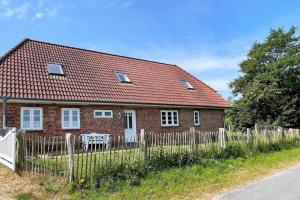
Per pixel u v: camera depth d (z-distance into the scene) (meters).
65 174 9.30
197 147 13.09
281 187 9.52
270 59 34.66
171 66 30.62
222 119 28.86
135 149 10.75
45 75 19.23
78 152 9.26
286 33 34.19
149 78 25.42
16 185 9.20
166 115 23.86
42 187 8.90
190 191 9.35
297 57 31.94
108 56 25.66
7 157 11.37
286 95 30.88
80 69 21.70
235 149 14.89
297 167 13.41
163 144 11.70
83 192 8.66
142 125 22.06
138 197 8.59
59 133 18.08
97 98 19.44
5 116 16.39
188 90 27.17
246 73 35.72
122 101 20.44
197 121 26.39
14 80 17.55
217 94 29.88
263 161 14.48
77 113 18.97
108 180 9.31
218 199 8.46
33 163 9.97
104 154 9.82
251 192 9.06
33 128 17.28
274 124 29.05
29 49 21.09
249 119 30.86
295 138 21.50
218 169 12.16
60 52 22.69
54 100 17.56
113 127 20.36
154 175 10.36
